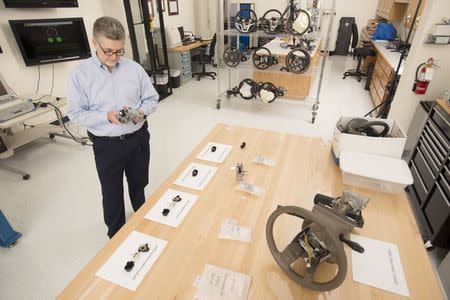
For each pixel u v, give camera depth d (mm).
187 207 1188
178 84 5250
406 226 1088
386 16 5418
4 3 2771
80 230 2035
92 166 2824
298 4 3645
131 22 3908
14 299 1570
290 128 3617
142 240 1033
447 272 1557
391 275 892
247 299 830
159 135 3475
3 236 1843
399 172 1238
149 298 835
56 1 3145
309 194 1264
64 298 838
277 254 891
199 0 6207
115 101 1471
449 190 1722
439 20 2357
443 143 1920
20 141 2873
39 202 2320
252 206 1191
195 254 975
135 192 1919
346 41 7312
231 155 1583
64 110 3789
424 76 2520
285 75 3994
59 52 3268
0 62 2941
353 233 1050
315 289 815
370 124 1438
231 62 3686
